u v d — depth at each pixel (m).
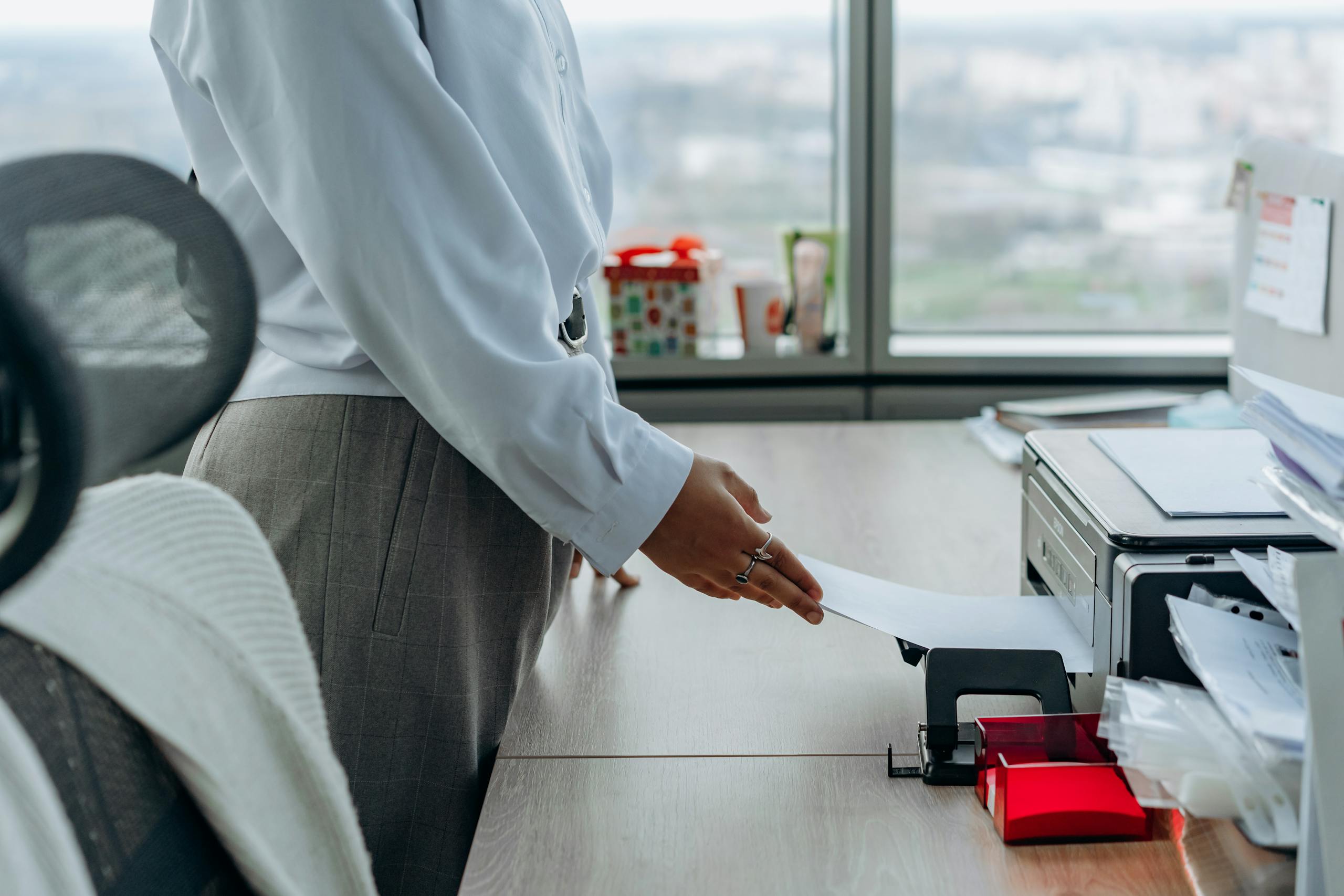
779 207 1.94
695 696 0.84
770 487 1.38
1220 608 0.65
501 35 0.75
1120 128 1.84
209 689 0.43
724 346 2.01
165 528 0.44
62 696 0.39
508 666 0.83
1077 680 0.77
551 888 0.60
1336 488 0.53
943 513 1.27
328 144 0.65
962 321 1.97
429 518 0.76
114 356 0.28
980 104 1.85
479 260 0.68
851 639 0.94
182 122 0.80
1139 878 0.60
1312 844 0.50
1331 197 1.22
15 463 0.24
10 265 0.25
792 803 0.68
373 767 0.77
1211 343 1.90
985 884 0.60
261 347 0.81
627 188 1.93
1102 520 0.71
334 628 0.76
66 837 0.33
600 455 0.71
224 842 0.44
